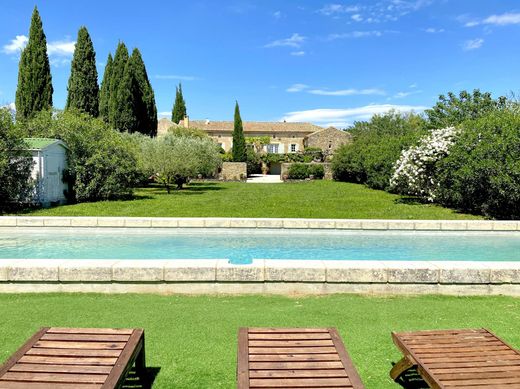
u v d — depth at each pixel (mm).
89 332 3092
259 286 5355
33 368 2623
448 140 16422
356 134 50812
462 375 2664
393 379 3223
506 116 14922
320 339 3059
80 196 18375
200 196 21312
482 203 14281
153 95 37219
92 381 2498
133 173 19734
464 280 5375
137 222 10789
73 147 18156
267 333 3143
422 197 19750
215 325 4344
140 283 5352
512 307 4941
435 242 9992
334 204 17375
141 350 3139
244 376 2557
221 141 56906
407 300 5176
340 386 2498
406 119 51500
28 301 5004
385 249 9398
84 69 30938
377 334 4164
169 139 26547
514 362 2836
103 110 35531
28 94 27359
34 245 9648
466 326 4383
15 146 15156
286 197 20719
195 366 3521
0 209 15367
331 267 5352
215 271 5340
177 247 9531
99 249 9305
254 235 10672
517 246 9648
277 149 57375
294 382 2525
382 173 24328
